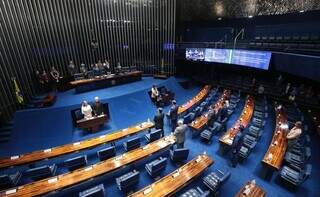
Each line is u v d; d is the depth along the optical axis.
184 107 13.40
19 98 11.38
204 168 7.22
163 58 19.92
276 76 16.81
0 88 10.94
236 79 19.02
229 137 9.15
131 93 14.25
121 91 14.63
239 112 14.15
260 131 9.85
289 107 12.93
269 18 16.27
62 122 11.25
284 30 15.23
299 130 8.16
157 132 9.58
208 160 7.63
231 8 17.94
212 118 10.82
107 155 8.45
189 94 18.19
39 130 10.66
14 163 7.71
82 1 15.27
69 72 14.86
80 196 6.12
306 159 7.42
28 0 12.75
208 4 18.97
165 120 12.98
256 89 16.73
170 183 6.49
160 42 19.42
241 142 8.50
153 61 19.80
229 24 18.80
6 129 10.74
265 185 7.64
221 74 20.45
